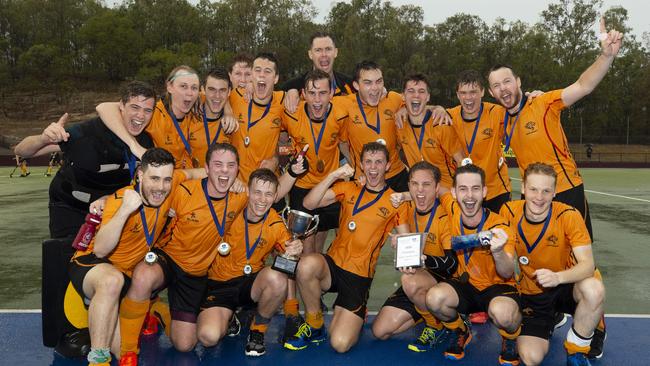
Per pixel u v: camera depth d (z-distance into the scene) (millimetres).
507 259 4051
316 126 5641
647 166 41312
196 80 4965
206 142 5340
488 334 4871
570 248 4273
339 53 66750
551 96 4938
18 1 82312
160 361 4211
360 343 4645
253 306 4512
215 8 79375
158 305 4766
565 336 4836
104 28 76250
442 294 4195
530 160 5078
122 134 4418
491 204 5641
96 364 3805
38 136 4676
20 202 14844
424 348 4477
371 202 4762
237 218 4527
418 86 5512
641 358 4238
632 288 6348
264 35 74250
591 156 53219
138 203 3891
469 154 5504
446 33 72500
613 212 13086
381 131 5816
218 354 4367
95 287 3883
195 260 4453
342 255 4730
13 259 7777
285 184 4949
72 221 4691
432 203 4625
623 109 68000
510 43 70125
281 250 4625
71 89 71062
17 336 4695
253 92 5578
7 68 73688
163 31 78438
